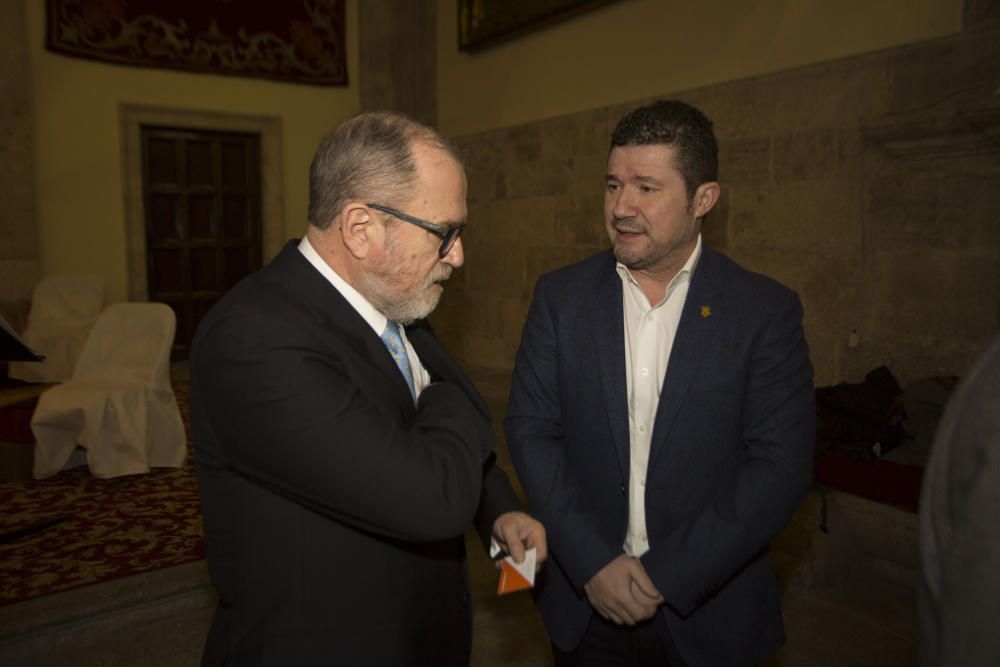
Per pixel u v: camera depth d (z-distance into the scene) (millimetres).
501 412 5086
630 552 1345
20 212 5957
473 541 3137
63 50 6102
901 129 3408
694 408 1265
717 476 1274
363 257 1014
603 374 1321
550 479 1305
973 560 516
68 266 6352
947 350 3395
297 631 969
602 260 1437
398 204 986
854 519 2693
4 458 3709
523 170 6152
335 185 1007
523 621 2572
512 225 6336
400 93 7637
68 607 2441
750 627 1285
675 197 1237
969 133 3166
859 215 3707
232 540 985
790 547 2906
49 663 2248
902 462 2719
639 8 4953
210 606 2574
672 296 1344
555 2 5539
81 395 3682
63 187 6273
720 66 4430
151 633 2418
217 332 930
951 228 3334
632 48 5047
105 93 6395
